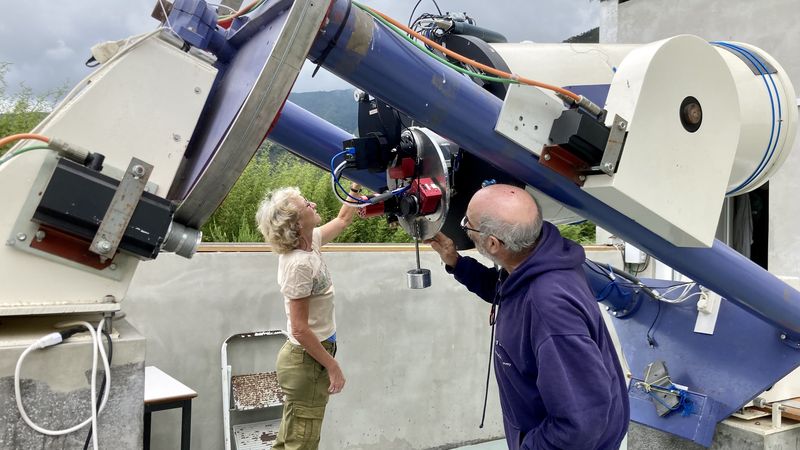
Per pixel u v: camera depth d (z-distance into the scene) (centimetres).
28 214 93
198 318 295
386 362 351
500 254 148
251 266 308
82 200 93
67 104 103
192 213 105
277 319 313
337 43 107
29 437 87
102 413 92
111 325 98
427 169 148
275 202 229
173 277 290
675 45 128
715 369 223
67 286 96
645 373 241
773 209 442
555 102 129
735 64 179
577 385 131
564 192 137
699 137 137
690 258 160
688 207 137
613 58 157
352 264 342
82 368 91
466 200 162
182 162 120
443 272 370
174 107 104
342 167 150
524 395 148
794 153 431
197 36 111
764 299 179
